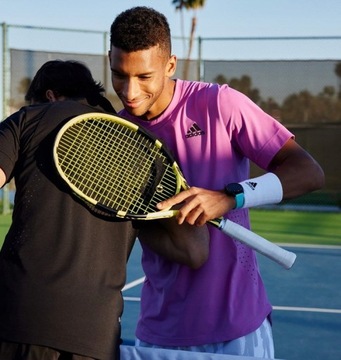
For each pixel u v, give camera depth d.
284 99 12.54
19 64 12.19
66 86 2.65
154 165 2.51
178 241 2.62
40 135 2.33
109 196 2.42
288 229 11.10
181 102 2.83
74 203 2.28
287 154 2.77
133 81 2.52
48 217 2.24
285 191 2.65
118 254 2.32
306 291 7.07
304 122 12.55
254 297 2.90
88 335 2.17
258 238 2.62
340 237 10.41
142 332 3.01
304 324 5.88
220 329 2.83
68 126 2.36
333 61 12.38
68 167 2.36
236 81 12.56
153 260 2.94
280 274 7.86
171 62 2.71
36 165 2.30
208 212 2.47
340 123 12.47
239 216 2.88
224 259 2.86
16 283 2.19
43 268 2.19
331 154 12.56
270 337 3.00
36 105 2.43
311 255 8.95
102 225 2.30
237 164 2.89
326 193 12.88
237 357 2.41
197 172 2.83
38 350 2.17
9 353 2.19
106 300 2.22
